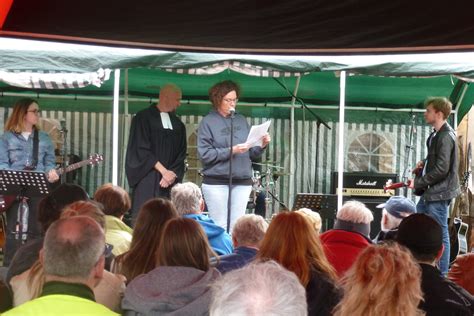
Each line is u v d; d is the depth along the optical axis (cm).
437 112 735
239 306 149
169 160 733
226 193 702
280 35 531
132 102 927
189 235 317
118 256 379
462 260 420
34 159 749
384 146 966
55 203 438
